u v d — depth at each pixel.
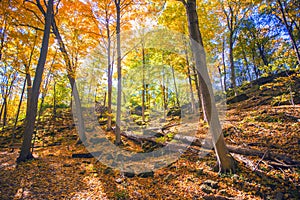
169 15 7.63
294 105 6.62
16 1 6.04
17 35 5.75
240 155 4.49
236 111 8.10
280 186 3.29
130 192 3.68
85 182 4.14
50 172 4.58
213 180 3.82
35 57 7.03
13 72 7.29
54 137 9.00
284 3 7.90
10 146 8.07
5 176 4.17
